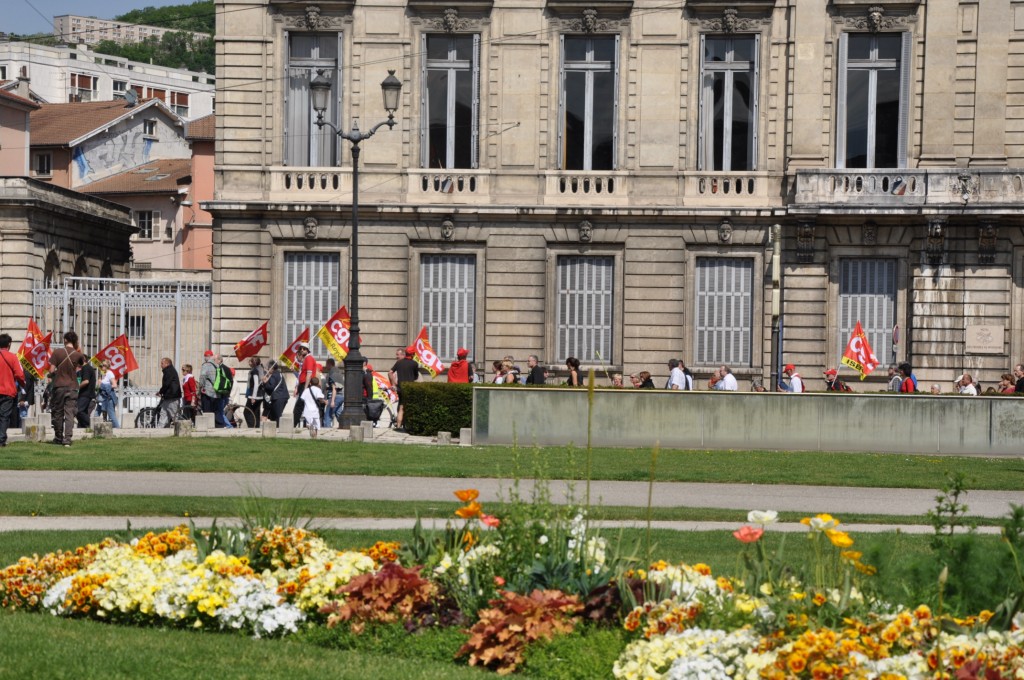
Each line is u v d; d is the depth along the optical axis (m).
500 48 47.34
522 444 35.78
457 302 47.81
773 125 46.84
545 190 47.34
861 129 46.84
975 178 45.50
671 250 47.09
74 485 25.92
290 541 15.34
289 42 47.91
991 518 23.02
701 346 47.28
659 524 22.12
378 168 47.56
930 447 35.34
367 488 26.12
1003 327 46.03
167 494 24.52
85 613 14.64
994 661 10.97
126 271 71.69
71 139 92.69
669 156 47.16
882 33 46.56
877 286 46.66
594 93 47.50
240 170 47.78
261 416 43.56
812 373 46.62
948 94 46.06
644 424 35.78
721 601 12.70
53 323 51.62
